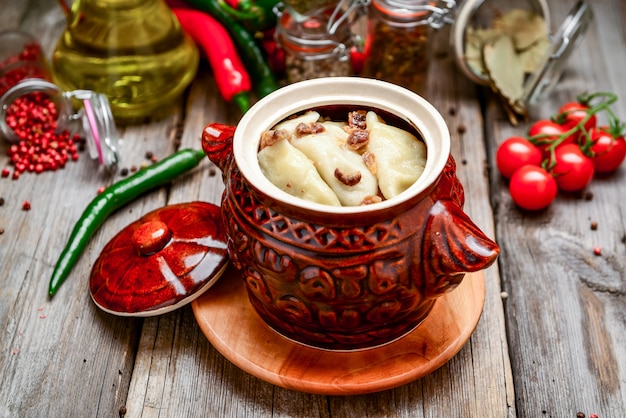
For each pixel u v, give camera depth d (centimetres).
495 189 66
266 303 51
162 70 69
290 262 47
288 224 47
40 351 55
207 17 72
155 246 54
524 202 63
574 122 66
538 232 62
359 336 51
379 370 51
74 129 70
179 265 54
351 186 49
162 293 53
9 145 69
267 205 48
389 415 52
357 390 51
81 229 60
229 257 55
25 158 67
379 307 49
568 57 71
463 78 75
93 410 53
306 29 69
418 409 52
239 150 48
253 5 71
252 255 49
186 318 56
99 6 66
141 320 56
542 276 60
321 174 49
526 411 53
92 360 55
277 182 49
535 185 62
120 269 55
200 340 55
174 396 53
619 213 64
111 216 63
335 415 52
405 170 49
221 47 70
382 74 71
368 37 72
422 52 70
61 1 71
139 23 67
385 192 49
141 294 54
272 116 51
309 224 47
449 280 48
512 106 70
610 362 55
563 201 65
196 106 72
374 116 51
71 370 54
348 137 50
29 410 53
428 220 47
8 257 60
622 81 74
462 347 55
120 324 56
